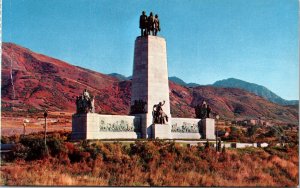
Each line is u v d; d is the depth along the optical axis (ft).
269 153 212.23
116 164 167.63
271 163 192.03
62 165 161.89
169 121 238.48
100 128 207.10
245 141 261.03
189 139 233.76
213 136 262.06
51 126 348.59
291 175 185.06
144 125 225.35
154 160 175.11
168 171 169.27
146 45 232.94
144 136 224.74
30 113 411.75
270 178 178.40
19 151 169.37
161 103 228.43
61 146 172.24
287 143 248.52
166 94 237.25
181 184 163.94
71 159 169.07
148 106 228.63
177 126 245.65
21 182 150.41
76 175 157.28
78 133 202.90
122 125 217.36
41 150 169.17
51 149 171.83
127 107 532.73
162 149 186.80
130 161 170.91
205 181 168.14
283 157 206.90
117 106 529.04
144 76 231.50
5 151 175.42
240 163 186.60
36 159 167.84
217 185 168.76
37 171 155.12
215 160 185.68
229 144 228.43
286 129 349.20
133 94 234.99
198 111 265.75
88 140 188.14
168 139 219.20
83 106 204.33
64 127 346.54
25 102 454.81
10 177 151.53
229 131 306.76
